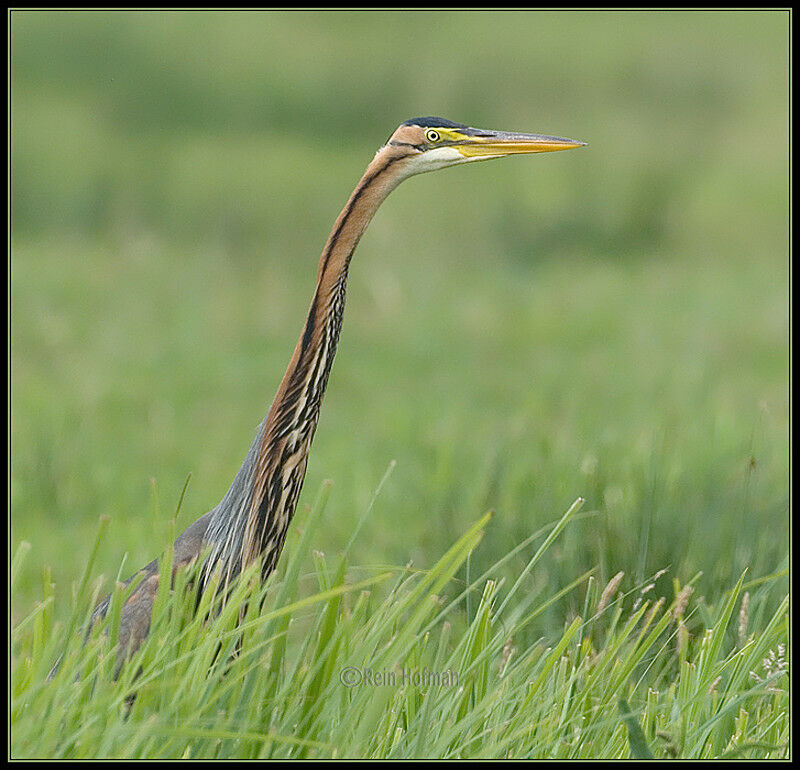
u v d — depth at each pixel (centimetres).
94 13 3033
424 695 555
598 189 2317
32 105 2628
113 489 1077
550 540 560
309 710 508
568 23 3381
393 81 2909
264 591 533
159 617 525
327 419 1310
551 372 1480
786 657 603
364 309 1773
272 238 2138
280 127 2730
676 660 689
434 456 1089
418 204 2264
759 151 2603
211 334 1614
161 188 2291
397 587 550
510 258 2083
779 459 1059
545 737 539
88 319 1633
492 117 2788
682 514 800
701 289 1886
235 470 1147
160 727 472
